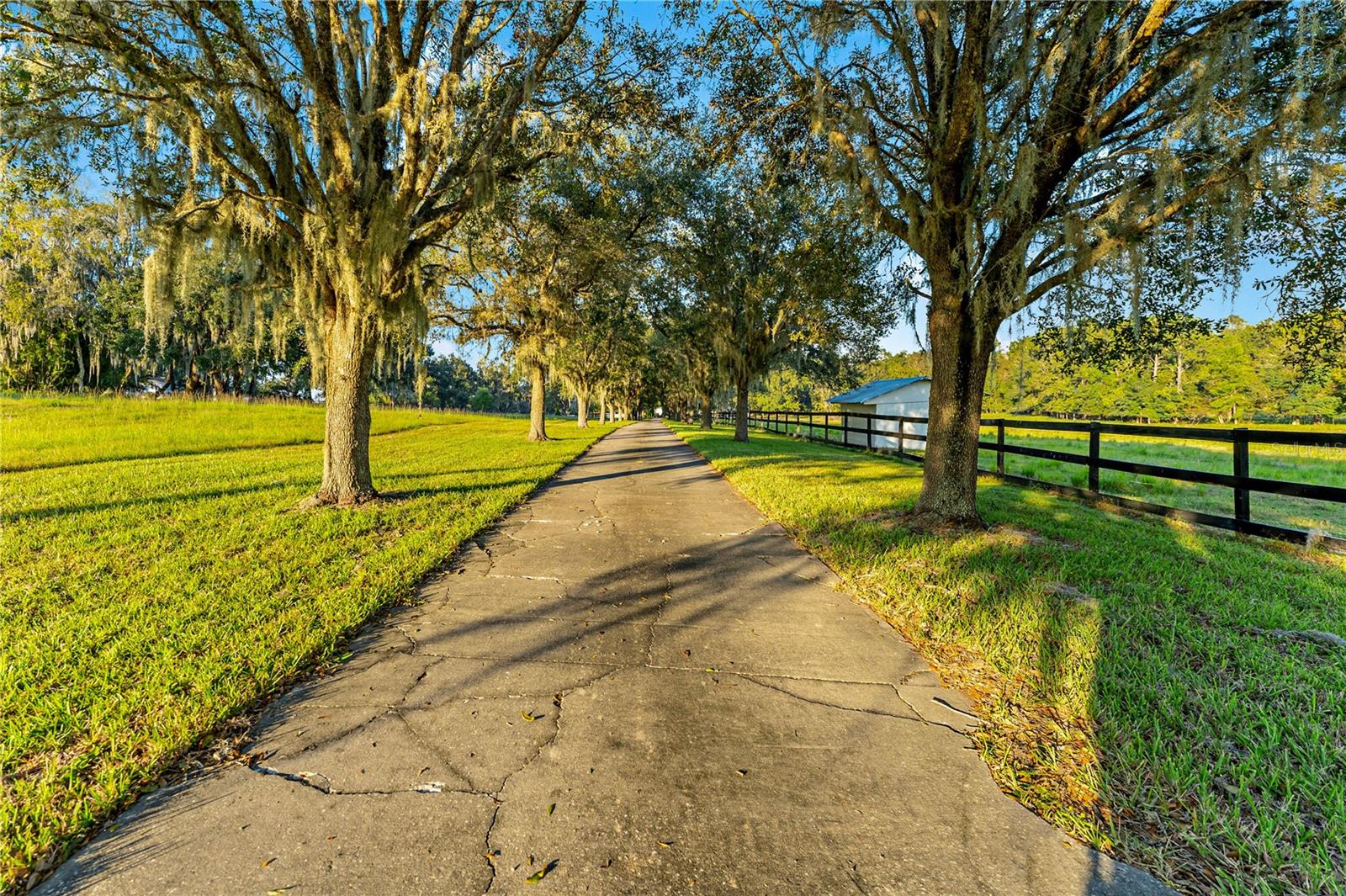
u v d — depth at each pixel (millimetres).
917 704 2629
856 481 9148
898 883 1624
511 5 6730
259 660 2900
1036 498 7738
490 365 20484
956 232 5723
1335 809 1858
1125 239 4867
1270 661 2863
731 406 49375
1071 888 1605
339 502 6812
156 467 10344
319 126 6137
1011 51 5465
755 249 15938
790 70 6496
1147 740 2297
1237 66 4215
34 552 4738
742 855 1733
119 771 2057
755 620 3662
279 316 8211
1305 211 5078
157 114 5562
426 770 2123
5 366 25703
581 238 14086
